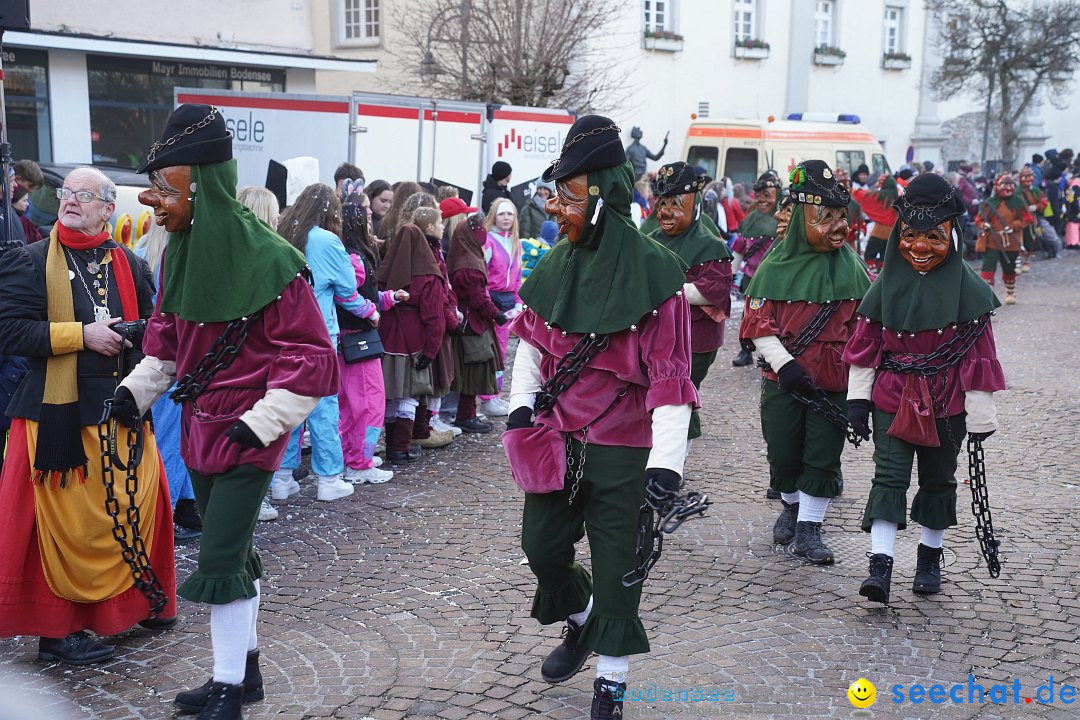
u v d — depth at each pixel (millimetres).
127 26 16391
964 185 21922
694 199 6605
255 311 3641
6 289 4273
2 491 4312
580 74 20234
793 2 26172
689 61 24000
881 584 4863
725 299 6500
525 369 3789
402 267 7293
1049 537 5977
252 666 3994
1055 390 10078
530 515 3750
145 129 16766
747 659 4418
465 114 13492
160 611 4441
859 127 19625
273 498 6770
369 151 12562
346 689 4121
